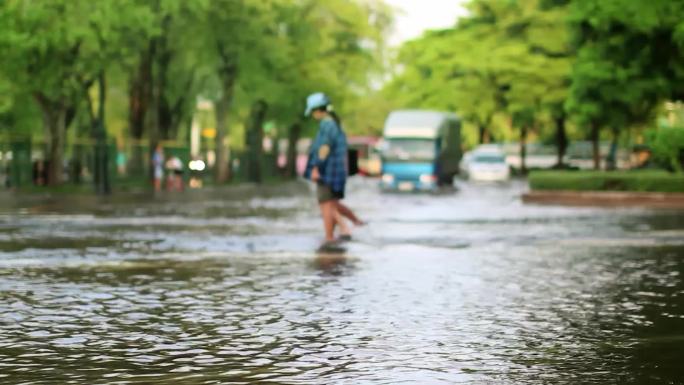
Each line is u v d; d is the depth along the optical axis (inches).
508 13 5093.5
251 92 4062.5
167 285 832.9
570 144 6269.7
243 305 725.3
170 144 3841.0
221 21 3777.1
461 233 1401.3
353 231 1435.8
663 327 636.1
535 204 2420.0
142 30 3238.2
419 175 3533.5
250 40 3853.3
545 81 4384.8
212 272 924.0
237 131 7042.3
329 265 982.4
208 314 685.9
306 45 4284.0
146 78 3661.4
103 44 3034.0
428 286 829.2
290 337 600.1
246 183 4343.0
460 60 4751.5
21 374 497.4
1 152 3129.9
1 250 1141.1
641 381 482.6
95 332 615.8
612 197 2370.8
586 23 2748.5
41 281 858.1
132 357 539.8
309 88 4416.8
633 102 2714.1
